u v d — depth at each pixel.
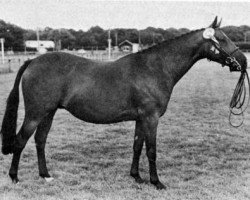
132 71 4.98
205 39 5.04
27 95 4.96
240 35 73.06
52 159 6.36
